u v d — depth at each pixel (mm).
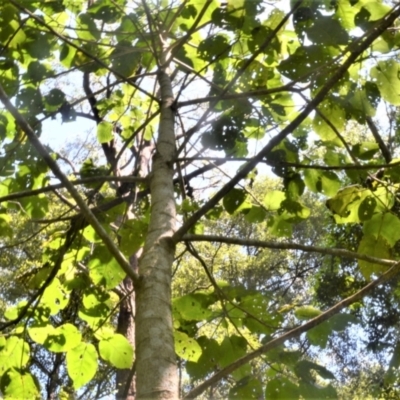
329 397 1994
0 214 3047
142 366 1718
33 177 2996
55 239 3133
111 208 2885
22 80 2852
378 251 2646
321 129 2805
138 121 3932
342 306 1923
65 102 2855
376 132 2746
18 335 2666
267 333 2367
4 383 2559
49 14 2770
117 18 2891
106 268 2834
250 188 3143
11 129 2965
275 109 2729
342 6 2547
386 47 2572
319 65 2428
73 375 2609
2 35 2695
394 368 2064
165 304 1920
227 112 2885
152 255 2088
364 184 2678
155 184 2496
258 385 2088
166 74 3096
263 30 2449
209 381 1770
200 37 3281
